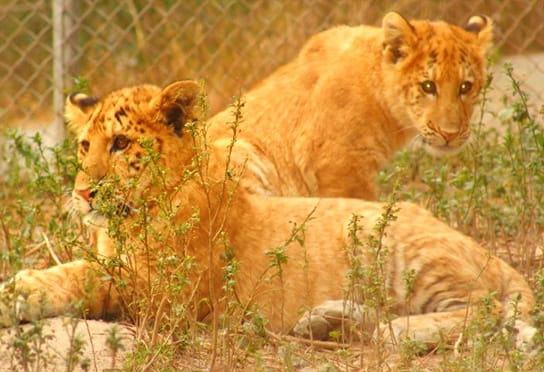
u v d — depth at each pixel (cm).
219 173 1023
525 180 1282
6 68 1928
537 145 1255
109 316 1008
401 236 1043
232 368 888
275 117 1348
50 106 2052
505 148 1405
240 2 2023
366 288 950
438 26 1372
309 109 1347
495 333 926
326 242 1039
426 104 1334
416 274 1035
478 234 1347
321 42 1393
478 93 1362
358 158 1348
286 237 1038
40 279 979
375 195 1372
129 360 853
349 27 1421
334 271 1030
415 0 1941
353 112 1342
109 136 1015
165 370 858
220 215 1011
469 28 1416
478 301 1012
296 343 953
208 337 977
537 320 904
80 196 1013
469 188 1312
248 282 1020
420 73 1329
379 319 965
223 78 2002
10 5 1967
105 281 994
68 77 1705
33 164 1292
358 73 1352
